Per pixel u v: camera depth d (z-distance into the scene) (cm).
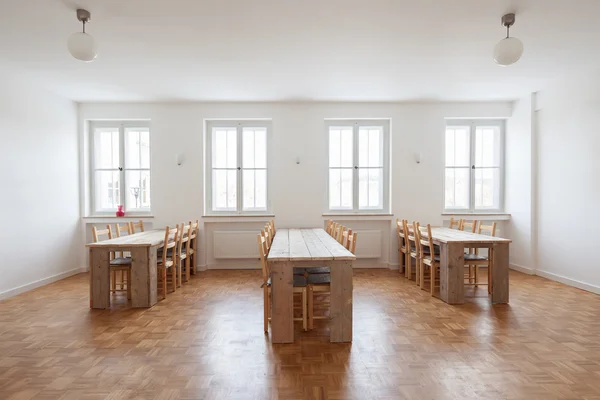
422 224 652
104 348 306
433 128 650
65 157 597
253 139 667
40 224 536
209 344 314
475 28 354
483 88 564
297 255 330
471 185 670
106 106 636
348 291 318
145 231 590
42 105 546
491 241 429
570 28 354
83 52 307
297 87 551
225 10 315
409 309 411
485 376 257
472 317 382
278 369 269
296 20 335
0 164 465
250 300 451
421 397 230
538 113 587
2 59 430
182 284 537
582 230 501
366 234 645
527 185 604
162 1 299
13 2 298
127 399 228
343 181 670
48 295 478
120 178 657
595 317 382
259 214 664
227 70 472
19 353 296
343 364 276
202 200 644
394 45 394
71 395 232
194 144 643
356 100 631
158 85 538
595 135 480
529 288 504
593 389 239
